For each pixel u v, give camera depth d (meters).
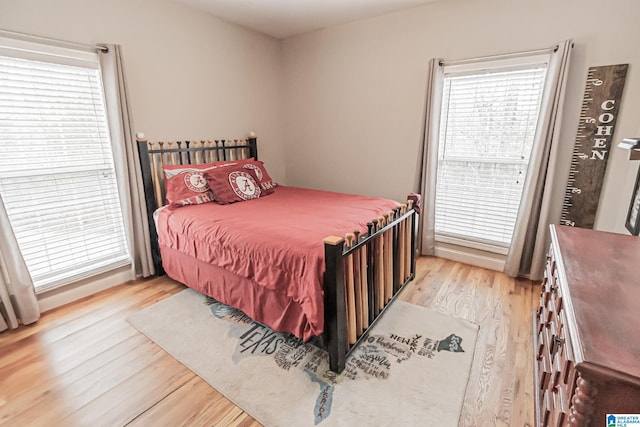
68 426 1.37
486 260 2.95
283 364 1.73
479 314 2.18
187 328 2.06
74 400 1.50
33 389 1.57
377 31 3.12
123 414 1.43
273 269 1.73
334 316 1.56
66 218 2.34
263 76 3.73
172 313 2.23
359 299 1.76
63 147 2.28
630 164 2.14
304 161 4.03
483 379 1.61
